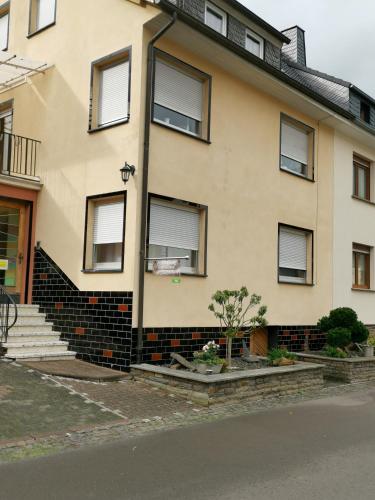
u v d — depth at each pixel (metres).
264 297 12.73
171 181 10.62
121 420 7.13
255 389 9.12
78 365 9.80
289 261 13.88
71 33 11.70
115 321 9.86
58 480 4.97
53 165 11.66
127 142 10.18
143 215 9.90
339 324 13.23
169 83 10.95
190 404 8.27
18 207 11.81
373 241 17.16
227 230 11.82
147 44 10.34
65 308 10.81
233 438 6.61
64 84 11.70
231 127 12.13
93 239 10.74
